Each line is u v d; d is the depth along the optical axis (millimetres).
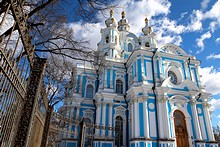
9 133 4535
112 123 27828
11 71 3906
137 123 24188
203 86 29984
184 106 26500
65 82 22422
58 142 28875
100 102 29047
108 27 40156
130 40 42375
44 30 12031
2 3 4430
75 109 30766
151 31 40812
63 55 12484
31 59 5691
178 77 29094
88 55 12547
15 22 3986
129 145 26062
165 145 22828
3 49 3385
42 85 6977
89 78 34594
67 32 12703
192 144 24391
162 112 24844
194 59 30953
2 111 3941
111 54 36719
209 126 26156
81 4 10242
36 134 8016
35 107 6148
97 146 25562
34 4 9938
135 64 28922
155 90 26031
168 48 30578
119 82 32156
